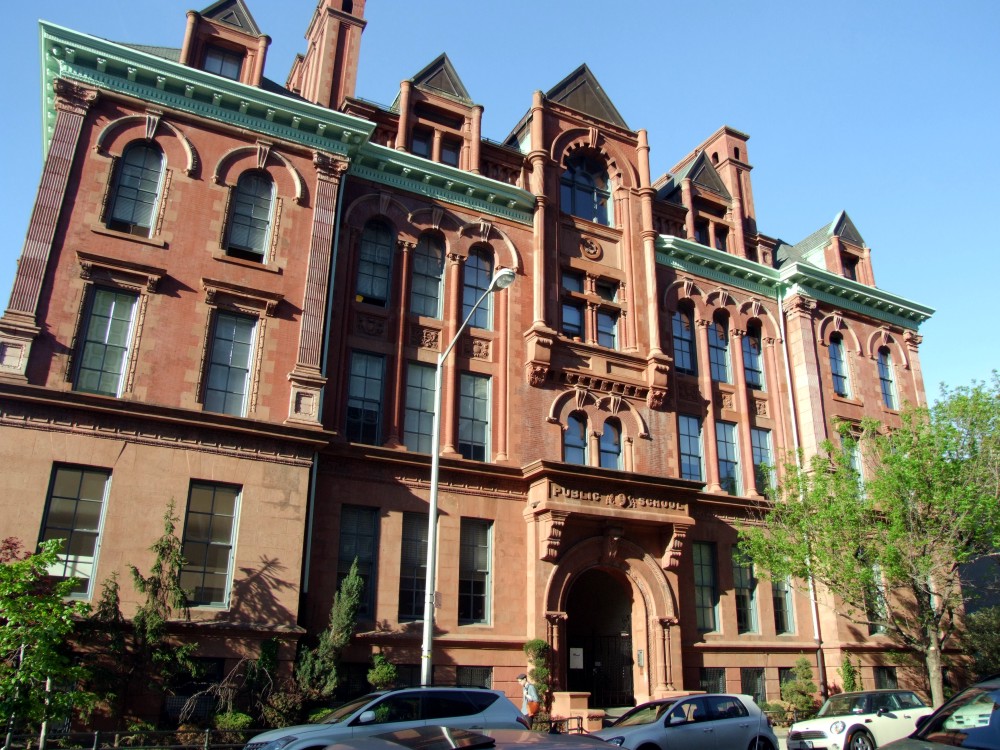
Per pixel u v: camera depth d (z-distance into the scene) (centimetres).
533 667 2198
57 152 2041
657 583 2522
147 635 1670
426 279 2623
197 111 2258
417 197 2650
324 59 2727
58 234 1986
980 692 883
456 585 2288
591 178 3142
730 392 3167
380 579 2178
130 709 1691
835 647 2898
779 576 2589
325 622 2055
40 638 1268
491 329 2669
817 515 2520
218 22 2464
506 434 2541
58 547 1367
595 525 2467
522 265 2778
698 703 1645
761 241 3531
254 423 1998
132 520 1831
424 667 1694
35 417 1806
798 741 1850
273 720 1728
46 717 1266
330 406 2280
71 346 1919
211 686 1705
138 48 2353
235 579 1892
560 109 3080
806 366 3288
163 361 2009
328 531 2142
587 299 2894
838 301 3541
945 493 2422
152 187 2172
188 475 1922
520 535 2444
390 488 2278
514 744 627
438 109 2844
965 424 2511
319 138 2409
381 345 2434
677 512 2597
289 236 2280
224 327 2139
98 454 1844
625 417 2791
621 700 2578
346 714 1338
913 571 2417
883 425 3366
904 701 1919
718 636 2730
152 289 2047
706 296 3234
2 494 1733
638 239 3089
